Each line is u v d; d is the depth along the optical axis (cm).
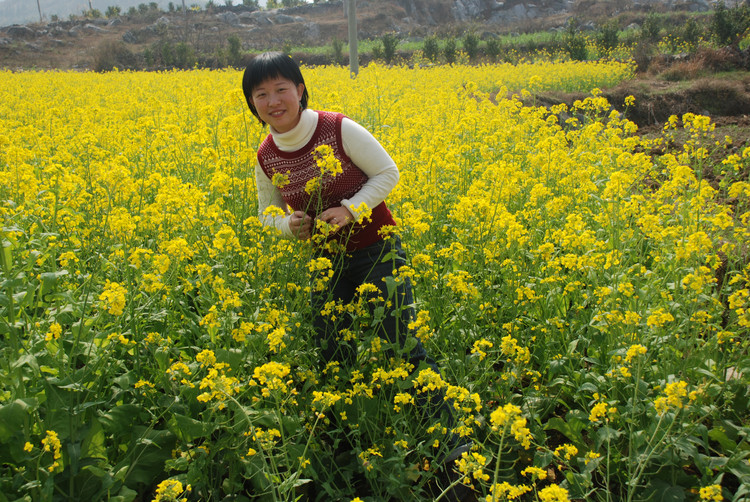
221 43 3778
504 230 316
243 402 239
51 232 304
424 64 2544
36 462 201
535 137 629
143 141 480
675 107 1284
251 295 280
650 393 244
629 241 353
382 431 245
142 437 215
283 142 261
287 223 268
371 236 266
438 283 297
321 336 276
